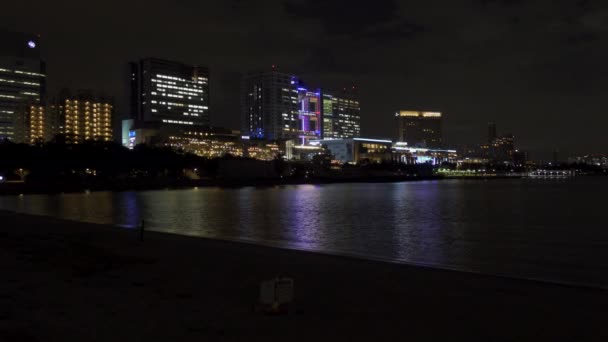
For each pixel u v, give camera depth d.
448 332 13.57
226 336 12.81
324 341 12.56
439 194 159.50
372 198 135.25
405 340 12.83
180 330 13.26
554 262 34.78
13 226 43.81
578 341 12.92
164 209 93.06
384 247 43.28
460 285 19.91
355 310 15.76
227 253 28.72
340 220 71.62
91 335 12.71
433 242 47.00
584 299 17.55
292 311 15.48
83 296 17.02
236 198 133.50
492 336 13.27
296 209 93.94
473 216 78.81
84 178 190.12
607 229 59.22
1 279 19.67
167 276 21.05
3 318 14.13
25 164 161.25
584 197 138.25
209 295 17.48
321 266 24.38
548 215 80.38
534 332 13.66
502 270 30.88
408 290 18.91
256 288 18.73
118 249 29.67
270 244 43.00
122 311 15.12
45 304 15.82
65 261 23.91
